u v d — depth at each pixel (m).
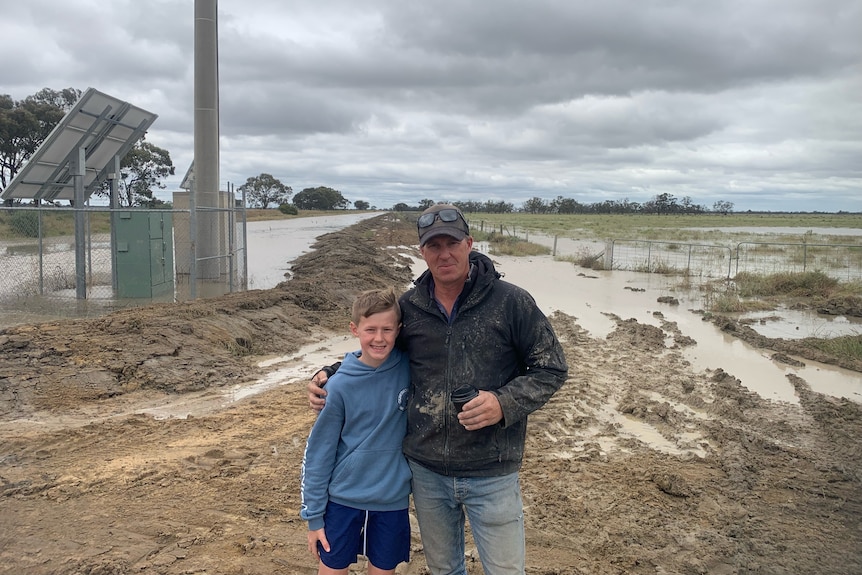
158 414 6.91
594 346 11.02
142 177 68.12
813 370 9.79
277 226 54.56
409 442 2.83
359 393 2.81
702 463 6.06
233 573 3.88
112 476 5.16
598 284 19.25
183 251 17.27
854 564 4.27
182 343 9.05
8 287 14.56
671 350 10.94
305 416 6.88
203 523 4.48
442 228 2.57
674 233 51.09
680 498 5.27
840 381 9.21
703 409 7.76
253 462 5.59
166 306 11.05
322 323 12.17
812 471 5.88
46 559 3.93
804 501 5.25
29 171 12.64
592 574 4.09
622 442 6.54
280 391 7.91
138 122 14.62
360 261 20.91
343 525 2.88
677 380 8.98
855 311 14.62
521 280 19.81
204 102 16.61
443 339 2.72
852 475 5.74
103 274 16.81
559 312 14.30
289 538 4.32
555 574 4.07
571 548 4.41
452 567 3.01
